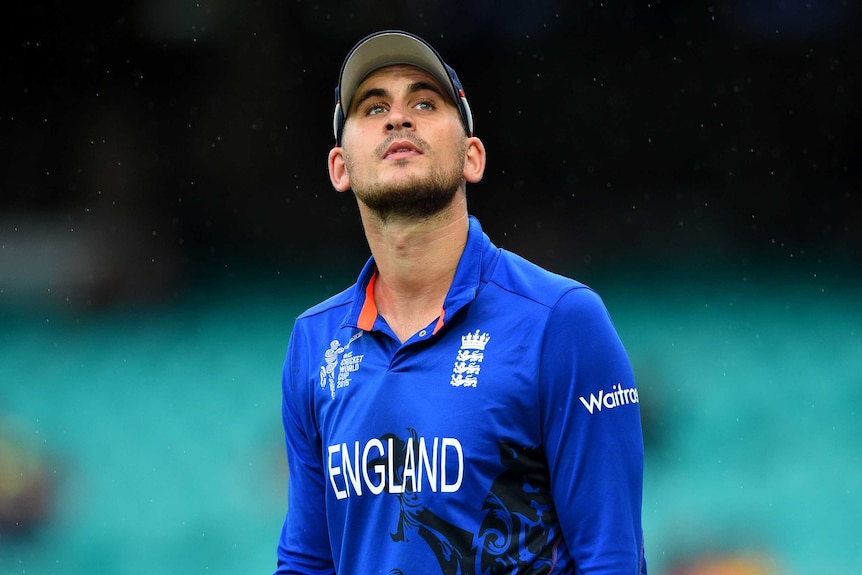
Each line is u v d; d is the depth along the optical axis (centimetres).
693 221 6112
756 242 6028
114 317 5291
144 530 3173
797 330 5006
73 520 3269
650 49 6053
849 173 6094
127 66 5734
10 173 5656
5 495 3403
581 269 5991
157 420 4159
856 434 3766
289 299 5622
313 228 5962
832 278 5678
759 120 6122
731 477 3397
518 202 6216
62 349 4872
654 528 3014
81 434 3988
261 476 3594
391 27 5822
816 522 3033
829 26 5938
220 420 4144
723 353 4738
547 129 6178
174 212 5828
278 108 5881
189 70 5797
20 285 5353
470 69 6097
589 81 6119
